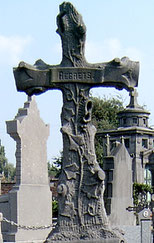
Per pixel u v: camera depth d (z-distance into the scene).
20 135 22.44
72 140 12.32
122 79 12.49
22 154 22.55
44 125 24.02
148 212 17.11
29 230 22.28
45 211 23.50
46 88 12.60
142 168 39.72
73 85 12.46
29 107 23.16
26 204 22.39
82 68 12.42
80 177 12.23
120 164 25.66
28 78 12.50
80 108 12.43
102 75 12.45
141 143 40.59
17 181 22.44
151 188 33.00
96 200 12.20
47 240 12.11
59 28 12.59
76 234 12.11
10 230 21.89
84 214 12.18
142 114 41.38
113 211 25.08
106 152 31.41
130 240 18.53
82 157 12.30
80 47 12.49
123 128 40.84
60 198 12.23
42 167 23.72
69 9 12.51
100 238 12.08
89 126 12.43
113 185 25.28
